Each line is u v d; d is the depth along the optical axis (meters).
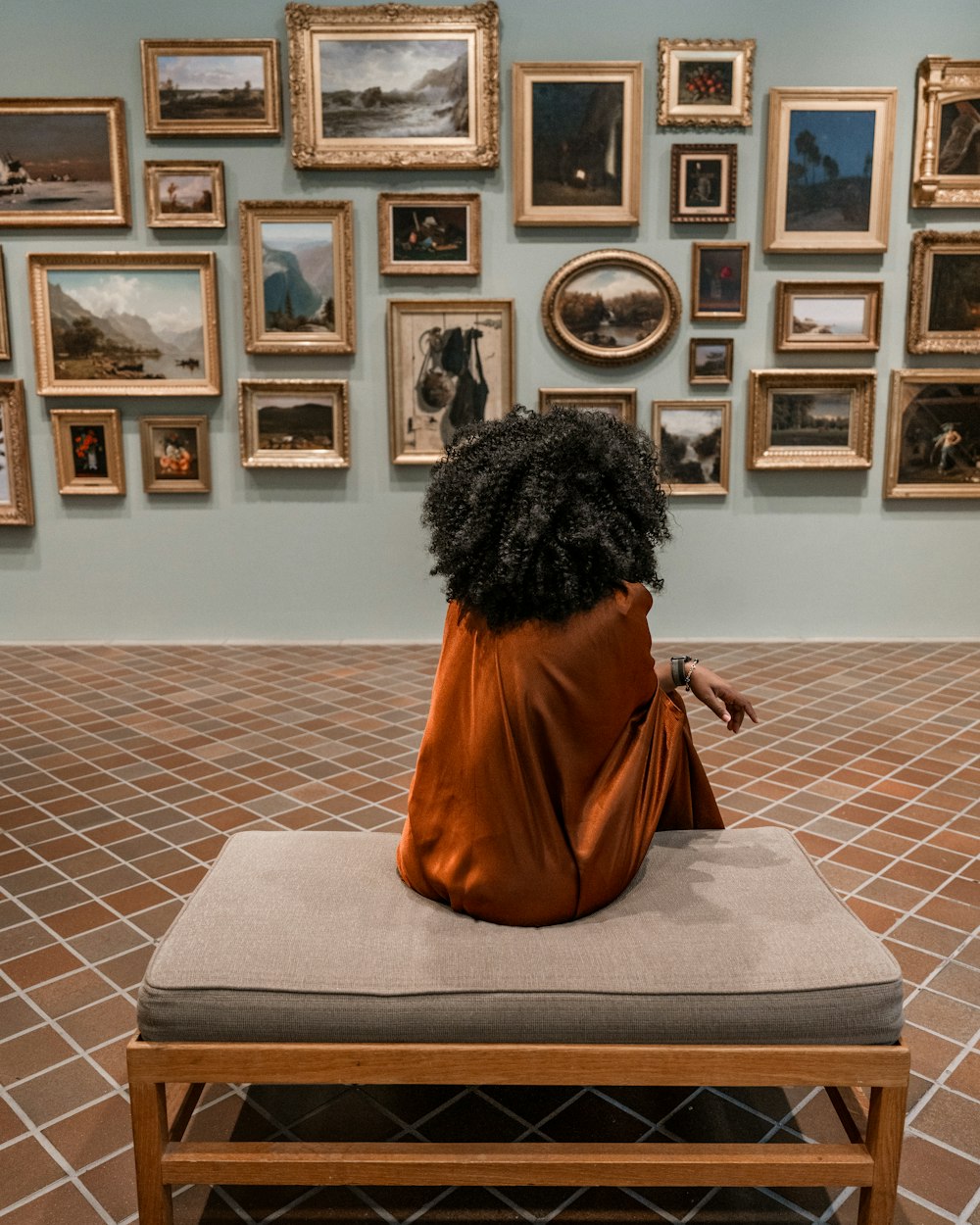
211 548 7.34
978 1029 2.63
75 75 6.79
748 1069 1.85
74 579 7.38
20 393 7.09
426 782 2.17
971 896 3.37
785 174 6.86
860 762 4.71
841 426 7.18
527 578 2.04
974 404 7.18
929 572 7.45
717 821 2.57
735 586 7.45
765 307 7.09
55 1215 2.04
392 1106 2.38
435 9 6.62
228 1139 2.26
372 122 6.77
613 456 2.11
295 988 1.87
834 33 6.79
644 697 2.22
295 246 6.89
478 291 7.03
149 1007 1.87
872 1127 1.88
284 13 6.72
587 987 1.87
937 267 7.01
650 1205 2.09
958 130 6.87
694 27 6.77
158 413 7.18
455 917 2.09
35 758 4.81
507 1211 2.07
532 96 6.75
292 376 7.13
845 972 1.89
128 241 6.98
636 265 6.93
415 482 7.26
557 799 2.08
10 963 2.97
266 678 6.38
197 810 4.13
